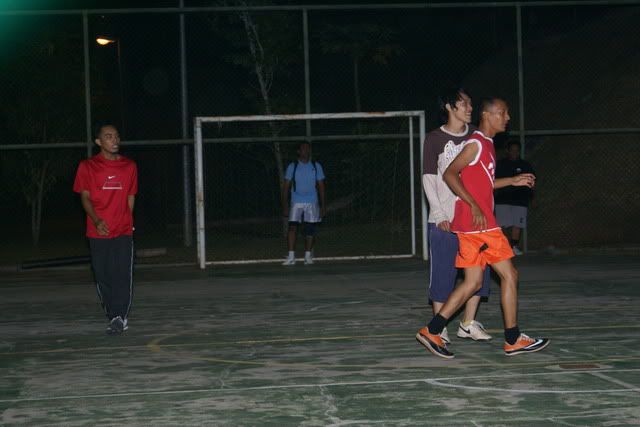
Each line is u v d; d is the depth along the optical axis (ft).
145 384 23.17
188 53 95.71
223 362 25.88
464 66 104.06
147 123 92.27
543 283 43.11
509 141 56.44
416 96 101.91
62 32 75.25
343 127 77.61
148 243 73.00
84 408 20.74
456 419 18.95
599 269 48.55
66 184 118.42
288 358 26.25
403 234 69.31
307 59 56.34
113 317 31.89
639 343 27.50
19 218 116.67
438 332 25.68
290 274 50.49
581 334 29.30
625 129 56.59
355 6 56.85
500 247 25.48
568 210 66.49
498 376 23.12
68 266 57.00
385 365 24.88
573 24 99.25
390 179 75.51
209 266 56.08
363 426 18.56
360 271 51.06
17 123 75.87
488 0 89.86
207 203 81.56
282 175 73.15
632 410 19.39
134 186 32.22
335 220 75.20
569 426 18.21
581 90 81.51
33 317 36.40
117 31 76.79
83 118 76.89
